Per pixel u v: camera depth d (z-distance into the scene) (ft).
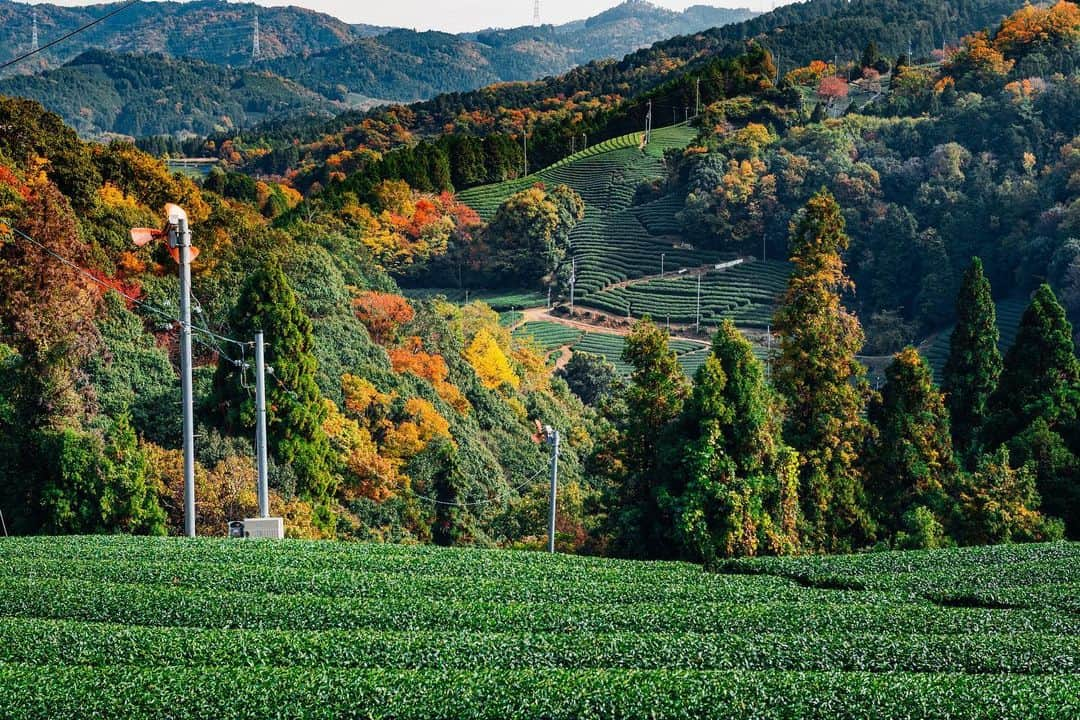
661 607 100.27
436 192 506.07
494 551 128.47
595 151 619.26
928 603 108.47
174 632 88.79
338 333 224.94
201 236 241.96
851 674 82.07
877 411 169.89
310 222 357.41
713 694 77.66
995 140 478.18
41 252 158.51
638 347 156.66
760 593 109.91
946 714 75.72
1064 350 177.17
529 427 271.49
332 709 75.46
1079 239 373.20
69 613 95.25
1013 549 132.46
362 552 121.90
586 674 81.00
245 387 158.61
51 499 136.36
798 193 486.38
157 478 143.33
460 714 75.15
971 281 191.62
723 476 143.02
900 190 475.31
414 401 207.31
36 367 148.77
